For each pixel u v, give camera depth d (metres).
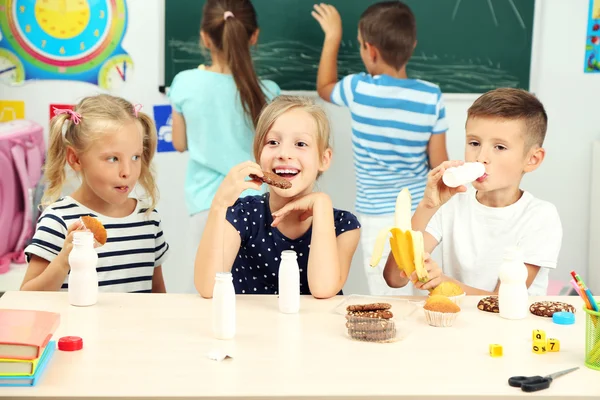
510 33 2.94
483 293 1.64
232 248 1.62
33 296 1.48
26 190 2.79
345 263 1.63
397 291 2.80
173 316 1.36
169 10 2.89
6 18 2.87
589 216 3.04
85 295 1.41
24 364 1.01
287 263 1.40
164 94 2.94
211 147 2.71
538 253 1.75
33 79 2.91
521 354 1.18
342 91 2.80
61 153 1.79
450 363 1.12
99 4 2.88
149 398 0.98
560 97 2.99
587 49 2.96
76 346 1.15
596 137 3.01
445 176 1.58
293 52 2.92
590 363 1.12
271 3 2.89
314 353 1.16
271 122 1.64
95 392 0.98
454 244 1.84
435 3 2.91
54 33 2.89
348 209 3.02
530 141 1.80
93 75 2.92
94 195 1.82
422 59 2.95
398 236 1.47
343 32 2.91
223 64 2.69
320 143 1.67
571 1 2.93
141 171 1.89
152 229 1.90
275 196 1.66
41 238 1.72
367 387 1.02
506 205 1.84
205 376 1.05
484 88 2.97
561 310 1.40
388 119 2.74
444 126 2.79
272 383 1.03
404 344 1.21
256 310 1.42
